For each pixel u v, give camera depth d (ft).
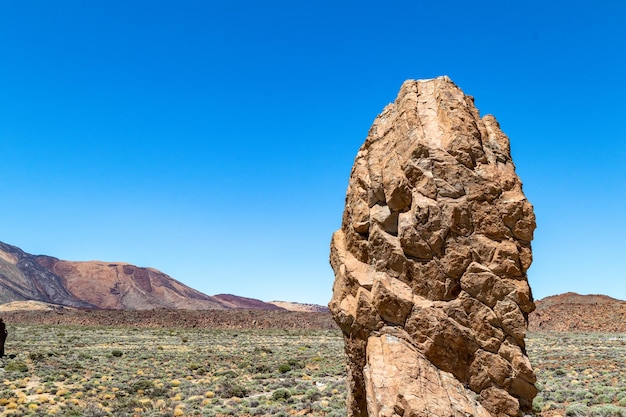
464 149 36.52
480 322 34.88
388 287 36.70
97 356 219.41
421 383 33.35
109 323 465.88
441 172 36.37
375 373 34.35
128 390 143.23
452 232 35.83
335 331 411.34
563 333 350.84
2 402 121.49
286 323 478.18
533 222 35.81
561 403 109.09
